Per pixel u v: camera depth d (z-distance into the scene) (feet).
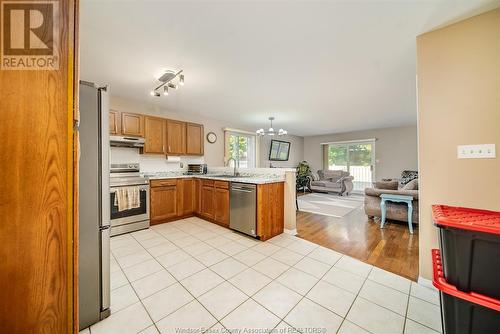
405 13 4.87
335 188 21.25
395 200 10.37
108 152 4.47
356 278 5.88
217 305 4.74
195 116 15.25
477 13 4.82
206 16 4.97
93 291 4.21
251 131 19.74
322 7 4.70
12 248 2.23
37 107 2.31
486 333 2.69
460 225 2.79
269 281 5.69
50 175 2.39
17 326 2.28
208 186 11.38
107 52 6.58
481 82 4.83
